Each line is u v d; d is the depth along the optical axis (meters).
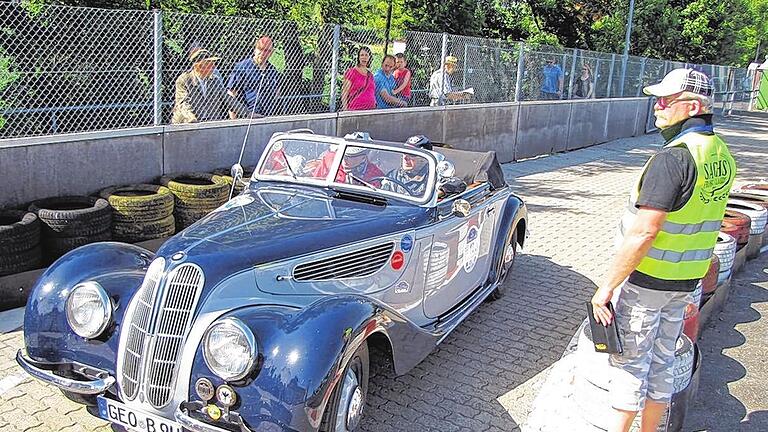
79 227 6.37
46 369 4.00
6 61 7.50
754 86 37.97
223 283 3.82
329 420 3.62
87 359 3.94
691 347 4.44
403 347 4.32
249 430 3.49
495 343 5.96
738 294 7.65
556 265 8.27
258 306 3.88
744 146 21.92
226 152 9.02
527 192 12.56
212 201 7.51
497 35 23.36
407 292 5.05
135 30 8.27
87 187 7.44
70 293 4.01
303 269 4.20
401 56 12.15
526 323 6.45
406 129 12.32
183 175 8.10
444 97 13.36
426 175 5.27
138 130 7.89
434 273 5.37
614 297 3.88
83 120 8.06
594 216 10.92
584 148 19.25
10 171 6.72
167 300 3.76
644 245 3.58
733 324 6.78
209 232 4.22
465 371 5.40
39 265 6.21
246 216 4.62
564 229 9.98
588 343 4.16
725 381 5.55
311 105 10.55
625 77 22.09
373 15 16.81
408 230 4.93
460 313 5.80
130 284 4.11
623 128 21.81
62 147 7.13
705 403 5.17
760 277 8.30
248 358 3.46
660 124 3.83
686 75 3.67
